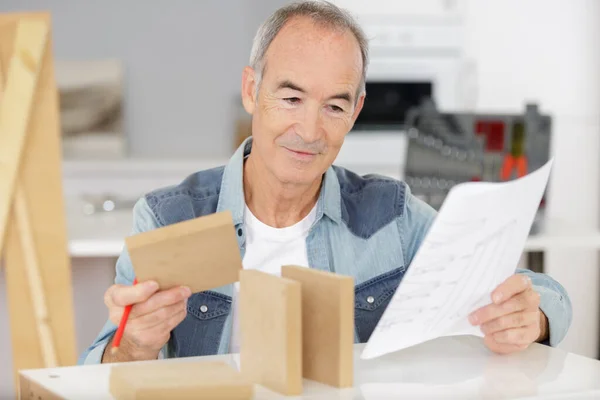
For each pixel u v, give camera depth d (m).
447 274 1.19
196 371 1.12
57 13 5.35
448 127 3.17
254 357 1.18
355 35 1.52
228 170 1.70
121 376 1.09
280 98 1.50
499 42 5.04
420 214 1.81
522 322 1.35
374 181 1.81
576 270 4.59
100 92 5.28
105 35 5.41
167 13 5.45
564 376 1.24
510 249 1.27
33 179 2.80
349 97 1.50
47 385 1.17
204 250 1.22
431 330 1.31
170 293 1.25
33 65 2.76
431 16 4.99
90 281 3.11
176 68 5.50
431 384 1.19
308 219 1.71
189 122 5.55
